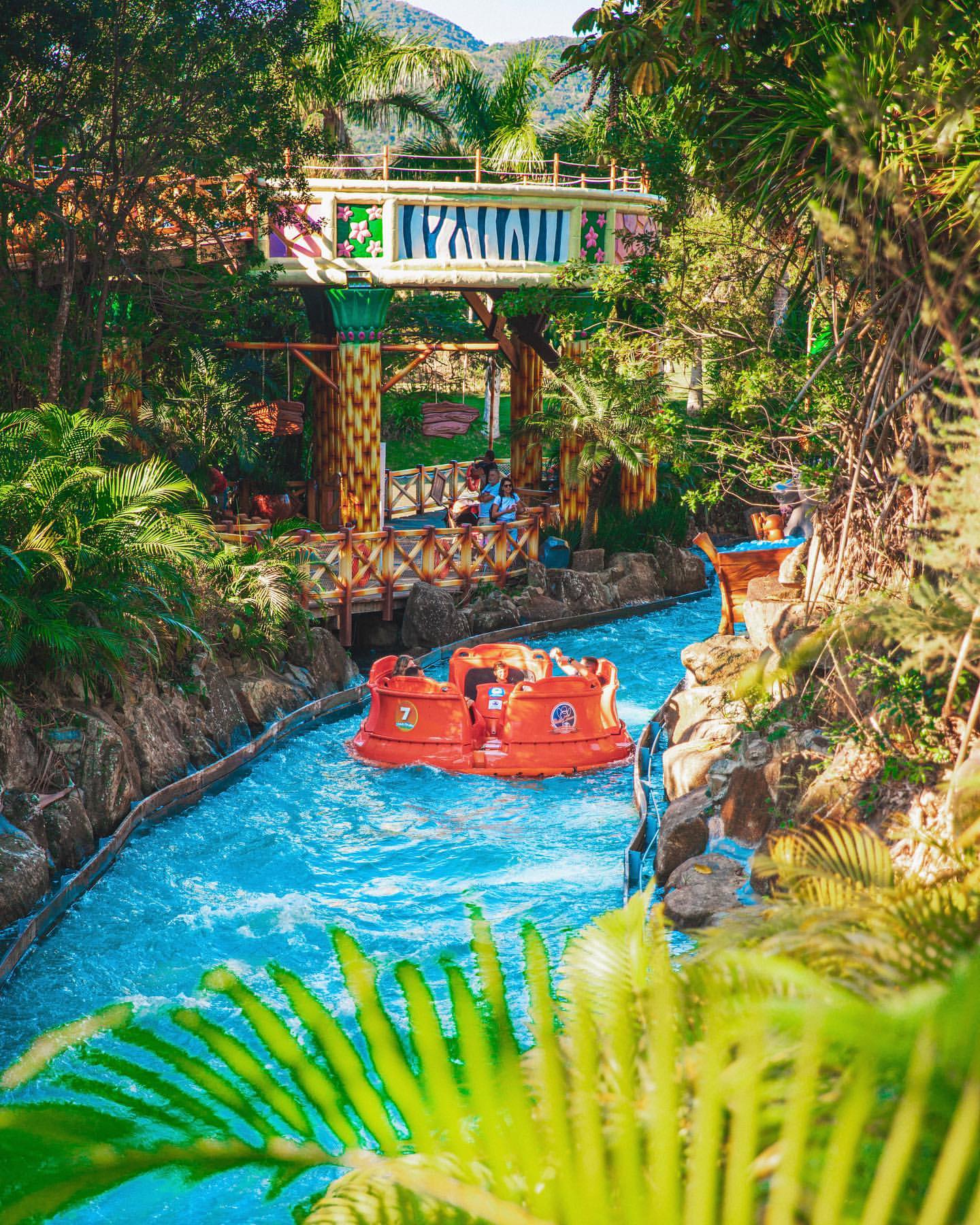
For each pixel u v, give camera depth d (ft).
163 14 51.96
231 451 69.51
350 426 72.28
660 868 30.96
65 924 31.50
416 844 37.60
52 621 36.70
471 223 71.20
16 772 34.86
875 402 23.49
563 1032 7.82
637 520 85.35
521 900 32.19
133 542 40.73
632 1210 5.59
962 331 21.06
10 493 37.96
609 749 45.83
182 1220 18.76
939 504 12.92
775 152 23.31
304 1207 7.15
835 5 22.74
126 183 55.06
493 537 70.85
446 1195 5.94
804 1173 5.69
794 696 29.76
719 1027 5.82
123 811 37.99
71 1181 5.78
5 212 50.57
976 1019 5.02
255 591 51.93
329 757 47.32
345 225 69.26
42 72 51.03
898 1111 5.23
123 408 62.49
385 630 64.80
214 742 45.96
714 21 25.13
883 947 7.95
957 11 20.42
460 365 133.08
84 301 58.59
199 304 62.08
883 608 14.06
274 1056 6.62
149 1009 25.54
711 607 80.43
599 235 75.66
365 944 29.48
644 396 73.41
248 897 33.19
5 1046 24.85
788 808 27.73
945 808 21.17
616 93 32.86
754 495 87.45
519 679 48.57
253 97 54.90
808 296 29.40
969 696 23.12
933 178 20.08
